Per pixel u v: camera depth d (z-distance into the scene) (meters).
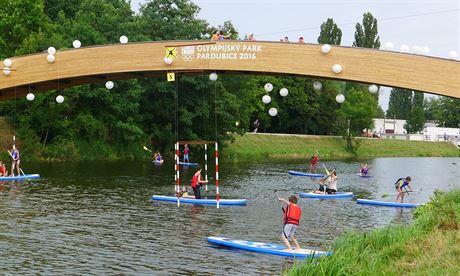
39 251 18.84
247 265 17.53
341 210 29.20
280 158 78.06
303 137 95.50
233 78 73.06
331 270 13.48
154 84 65.31
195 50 33.53
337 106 104.50
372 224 25.03
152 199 31.23
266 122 97.81
